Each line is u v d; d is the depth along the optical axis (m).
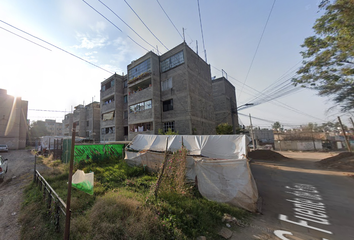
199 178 6.19
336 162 13.86
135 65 19.94
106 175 8.22
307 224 4.44
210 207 5.07
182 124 16.05
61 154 14.27
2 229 3.88
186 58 16.61
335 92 10.09
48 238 3.38
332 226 4.33
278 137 36.19
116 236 3.33
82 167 10.28
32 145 39.84
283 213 5.14
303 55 10.46
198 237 3.56
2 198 5.89
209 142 8.61
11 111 31.33
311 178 9.88
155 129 16.84
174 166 6.79
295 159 19.39
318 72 10.16
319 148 30.95
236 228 4.14
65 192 5.80
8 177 9.03
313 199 6.41
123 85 24.39
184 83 16.34
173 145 9.48
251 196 5.19
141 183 7.20
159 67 18.92
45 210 4.47
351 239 3.74
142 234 3.33
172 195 5.29
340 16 7.55
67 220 2.96
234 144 8.02
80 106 35.69
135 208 4.35
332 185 8.33
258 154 20.56
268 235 3.88
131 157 10.91
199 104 17.91
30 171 10.33
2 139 29.94
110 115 23.86
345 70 8.76
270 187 8.12
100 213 4.06
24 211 4.62
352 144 27.86
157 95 17.80
